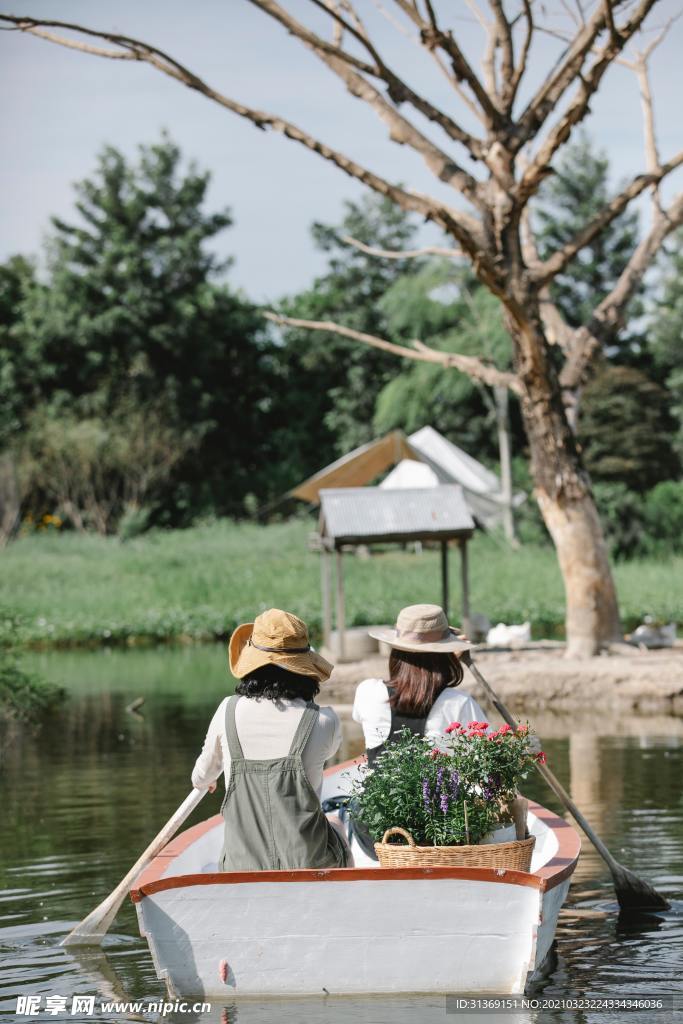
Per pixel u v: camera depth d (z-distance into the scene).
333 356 56.84
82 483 46.09
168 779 10.59
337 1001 4.84
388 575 30.69
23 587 29.94
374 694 5.75
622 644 17.22
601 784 10.00
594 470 44.47
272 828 5.15
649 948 5.76
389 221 57.16
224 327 54.56
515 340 16.56
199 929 4.82
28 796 9.91
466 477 40.22
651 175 15.22
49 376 50.47
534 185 15.05
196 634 25.17
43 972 5.49
